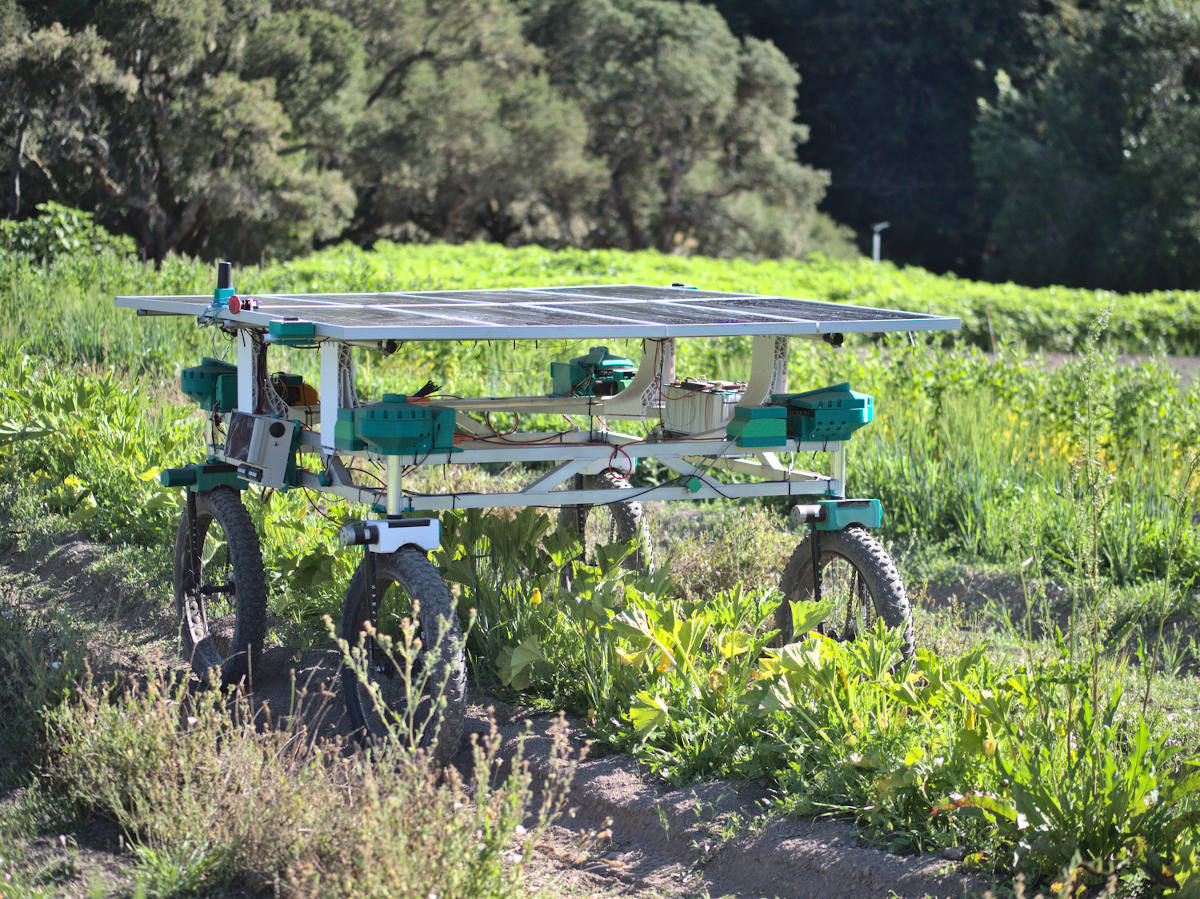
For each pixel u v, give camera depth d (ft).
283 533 22.47
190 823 12.67
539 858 13.35
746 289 79.56
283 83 110.01
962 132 205.98
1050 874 11.86
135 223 109.09
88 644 19.44
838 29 205.87
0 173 104.53
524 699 16.69
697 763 14.49
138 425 29.76
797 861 12.55
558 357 41.75
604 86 153.58
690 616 16.28
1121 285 170.19
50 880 12.16
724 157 169.58
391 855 10.82
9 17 94.89
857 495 30.09
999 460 30.60
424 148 125.80
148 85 102.37
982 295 90.43
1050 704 13.58
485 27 133.18
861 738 13.79
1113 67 171.73
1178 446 32.17
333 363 15.29
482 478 28.68
